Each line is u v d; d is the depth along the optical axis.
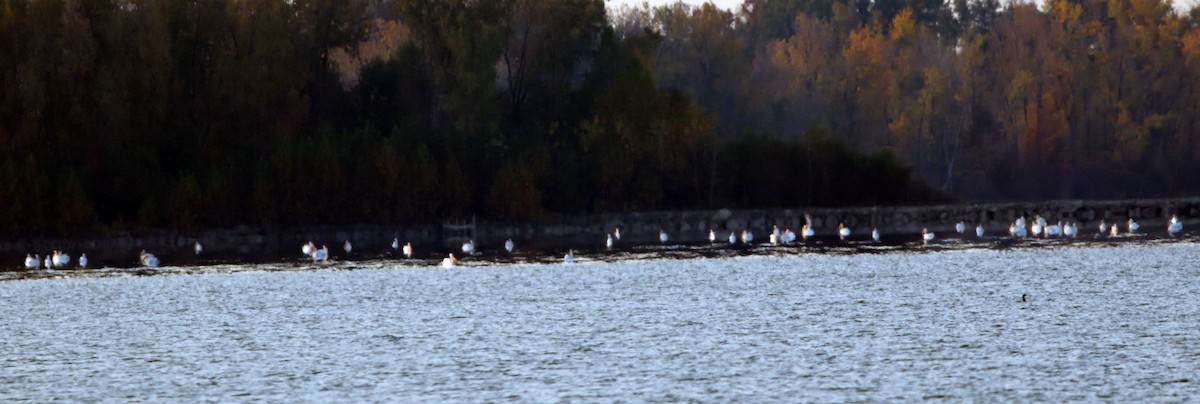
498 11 135.38
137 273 82.19
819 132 140.38
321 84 130.38
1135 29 182.62
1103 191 177.38
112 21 113.38
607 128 129.62
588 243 109.31
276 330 57.56
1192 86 181.88
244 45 123.25
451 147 123.19
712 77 174.25
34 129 108.06
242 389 46.12
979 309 61.50
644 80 130.00
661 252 97.19
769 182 137.50
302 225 114.56
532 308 63.56
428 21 134.62
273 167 113.88
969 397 43.62
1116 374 46.50
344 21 131.75
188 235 108.81
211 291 71.38
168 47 115.88
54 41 109.06
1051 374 46.62
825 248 99.94
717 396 44.12
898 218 136.00
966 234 117.75
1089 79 181.38
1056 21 184.12
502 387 45.81
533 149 125.69
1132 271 77.50
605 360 49.91
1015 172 179.75
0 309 64.81
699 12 175.38
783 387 45.25
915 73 186.12
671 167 132.00
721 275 77.81
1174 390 44.22
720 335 54.88
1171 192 177.25
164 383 47.19
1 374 48.91
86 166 108.81
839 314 60.41
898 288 70.12
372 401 44.22
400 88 131.75
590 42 138.62
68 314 62.84
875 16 194.12
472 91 129.00
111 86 110.56
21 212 102.88
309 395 45.16
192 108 121.06
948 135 183.88
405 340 54.69
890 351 50.94
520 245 107.06
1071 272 77.38
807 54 190.00
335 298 67.94
